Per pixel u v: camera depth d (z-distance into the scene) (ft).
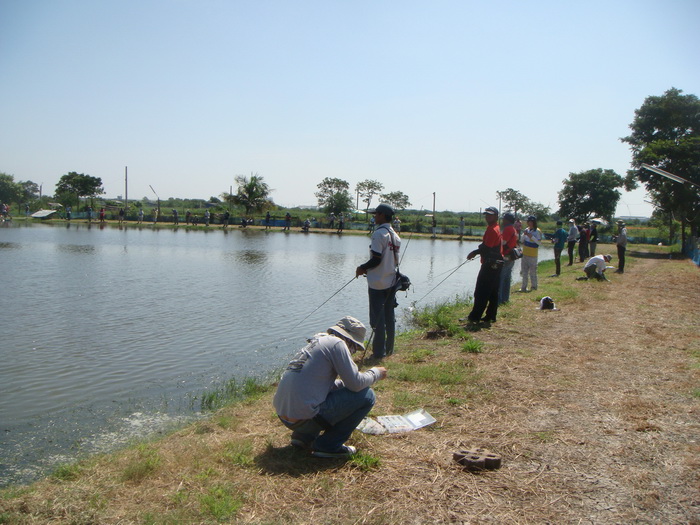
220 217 206.08
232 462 14.67
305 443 15.57
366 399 15.20
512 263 40.14
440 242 157.28
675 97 127.95
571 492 13.38
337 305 44.09
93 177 238.48
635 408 18.94
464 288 58.65
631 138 134.21
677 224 152.87
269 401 20.36
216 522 11.70
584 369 23.62
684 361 24.95
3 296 43.75
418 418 17.78
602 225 201.77
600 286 51.98
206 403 21.33
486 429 17.15
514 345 28.09
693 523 12.12
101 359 27.40
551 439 16.43
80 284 51.01
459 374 22.48
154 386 23.65
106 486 13.35
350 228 202.49
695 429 17.16
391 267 25.67
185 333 33.30
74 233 132.46
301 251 99.50
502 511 12.50
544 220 243.40
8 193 303.27
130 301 43.16
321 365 14.74
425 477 14.02
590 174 209.77
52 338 31.14
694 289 51.19
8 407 20.98
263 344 31.37
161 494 12.93
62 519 11.89
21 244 94.73
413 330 32.60
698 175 108.68
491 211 32.63
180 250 91.91
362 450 15.51
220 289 50.75
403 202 249.55
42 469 15.81
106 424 19.39
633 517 12.33
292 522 11.85
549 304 38.63
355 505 12.62
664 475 14.25
